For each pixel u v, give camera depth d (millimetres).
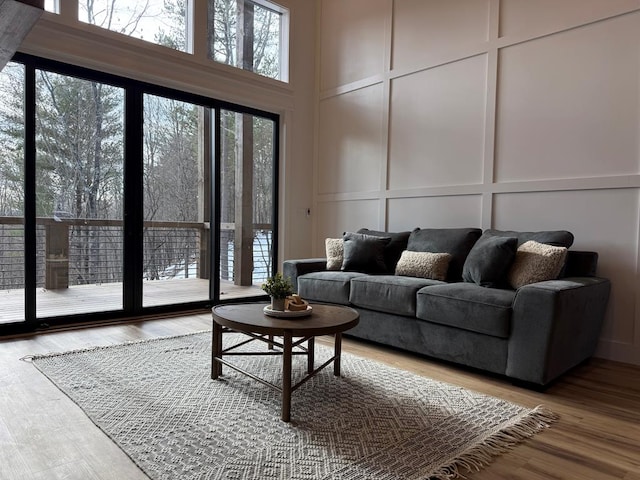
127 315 3947
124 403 2088
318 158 5250
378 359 2957
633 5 2941
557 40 3303
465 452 1705
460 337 2709
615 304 3033
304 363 2801
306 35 5211
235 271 4766
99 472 1512
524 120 3480
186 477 1489
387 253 3873
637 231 2936
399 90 4391
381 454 1679
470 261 3035
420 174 4211
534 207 3428
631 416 2109
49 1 3420
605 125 3072
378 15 4594
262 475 1511
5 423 1861
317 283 3633
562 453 1745
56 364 2609
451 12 3961
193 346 3064
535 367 2375
